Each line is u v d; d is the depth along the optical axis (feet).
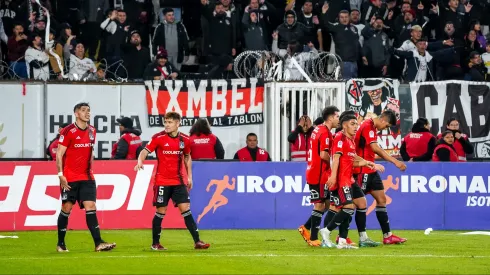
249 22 191.01
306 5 197.26
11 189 139.85
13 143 164.76
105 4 193.16
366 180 120.26
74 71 175.83
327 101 171.73
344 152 112.16
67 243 122.11
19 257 103.19
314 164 115.96
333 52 189.98
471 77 196.24
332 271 89.20
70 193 109.91
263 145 172.86
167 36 187.21
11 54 176.45
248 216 146.92
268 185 147.64
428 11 208.23
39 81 165.89
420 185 150.41
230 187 146.72
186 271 88.58
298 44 182.09
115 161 143.33
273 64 174.60
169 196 111.75
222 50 188.03
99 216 142.41
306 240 118.52
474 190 151.64
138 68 183.21
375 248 115.14
